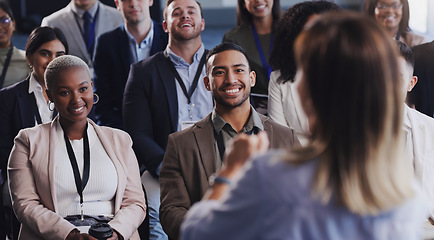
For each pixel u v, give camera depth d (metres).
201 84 3.46
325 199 1.13
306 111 1.21
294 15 3.25
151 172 3.35
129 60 3.94
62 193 2.54
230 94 2.39
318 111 1.17
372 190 1.12
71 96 2.56
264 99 3.48
